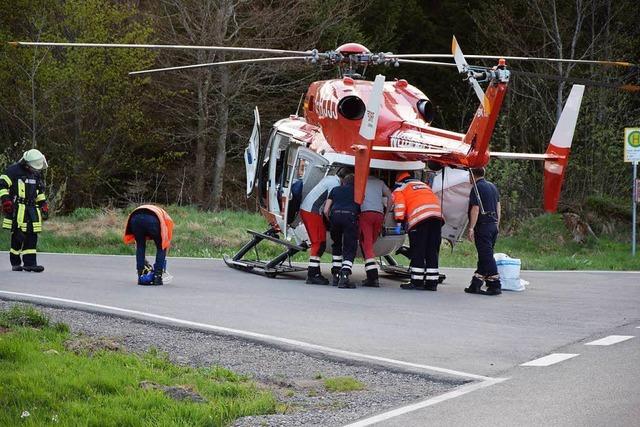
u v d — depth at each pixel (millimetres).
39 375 19000
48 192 70250
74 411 16891
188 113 85625
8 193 37062
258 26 78875
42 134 80062
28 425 16031
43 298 29531
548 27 76875
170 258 45469
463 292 33406
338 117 33875
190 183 89625
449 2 88938
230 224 58469
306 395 19078
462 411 17078
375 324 26094
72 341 23156
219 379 20062
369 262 34156
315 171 34875
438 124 89000
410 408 17453
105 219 58625
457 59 29125
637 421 16156
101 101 77875
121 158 84188
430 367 20656
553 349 22672
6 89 77875
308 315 27453
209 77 79688
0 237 53781
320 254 35250
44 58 75688
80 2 76062
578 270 43969
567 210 64062
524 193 70375
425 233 33406
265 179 39281
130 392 18375
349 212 33719
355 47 35500
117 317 26594
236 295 31438
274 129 38719
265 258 47656
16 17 78375
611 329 25500
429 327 25703
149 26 78188
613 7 77875
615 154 68625
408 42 90188
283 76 82938
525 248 58031
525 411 16953
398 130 33500
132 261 43062
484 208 32750
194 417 16781
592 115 71188
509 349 22703
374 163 33562
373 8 87938
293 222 35719
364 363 21219
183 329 25000
